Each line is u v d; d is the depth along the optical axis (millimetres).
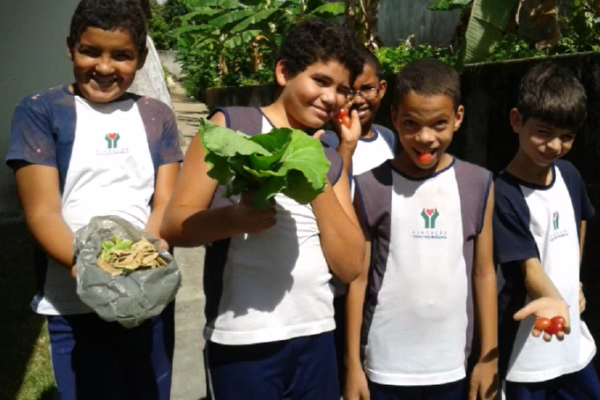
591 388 2781
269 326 2131
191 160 2197
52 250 2287
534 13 5305
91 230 2191
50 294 2438
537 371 2648
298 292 2170
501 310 2746
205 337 2236
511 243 2656
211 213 2043
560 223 2709
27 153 2348
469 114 4715
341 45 2178
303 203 1914
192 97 16781
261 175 1842
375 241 2572
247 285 2156
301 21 2311
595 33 5391
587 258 3584
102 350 2473
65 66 6172
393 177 2559
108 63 2406
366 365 2584
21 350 3609
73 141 2410
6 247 4984
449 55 6520
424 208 2508
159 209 2506
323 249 2225
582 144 3695
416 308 2480
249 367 2145
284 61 2242
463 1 6246
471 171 2566
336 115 2389
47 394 3305
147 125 2543
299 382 2205
